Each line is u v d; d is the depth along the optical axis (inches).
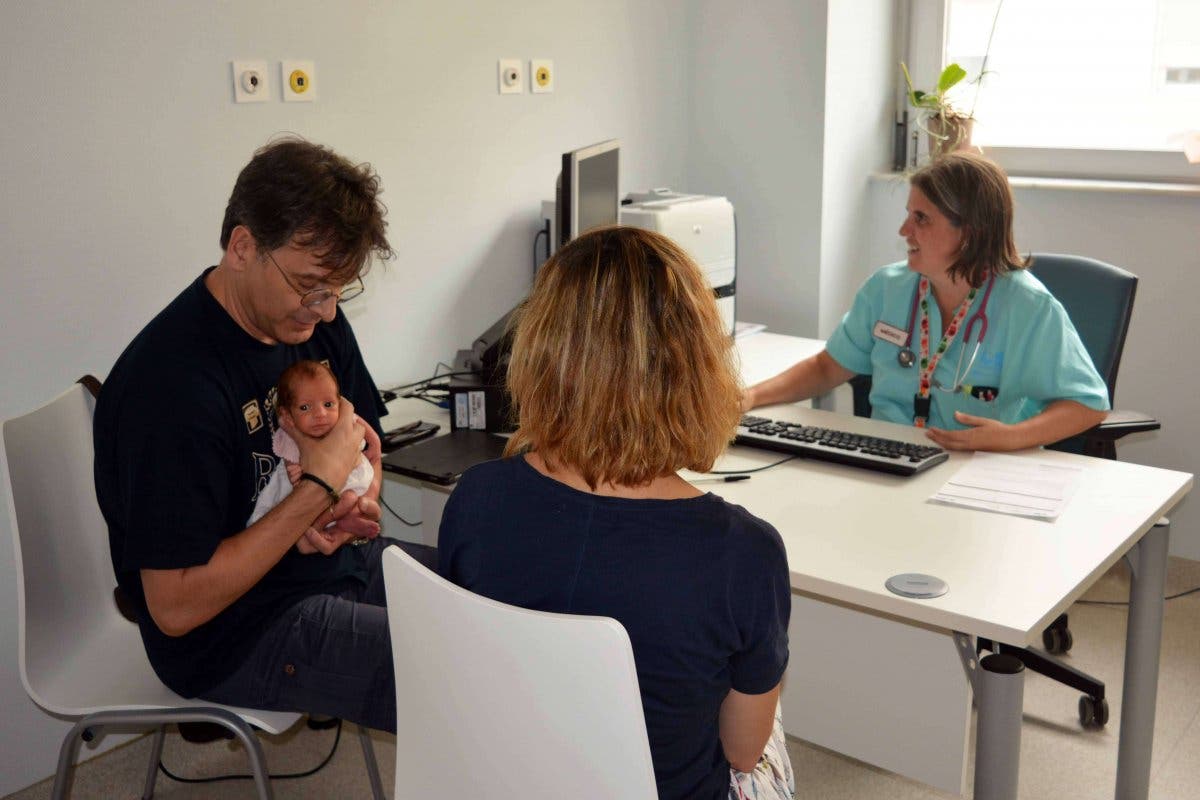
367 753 77.2
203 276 62.2
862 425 85.2
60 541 66.4
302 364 63.9
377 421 76.8
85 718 61.4
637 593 40.3
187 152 87.7
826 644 69.0
